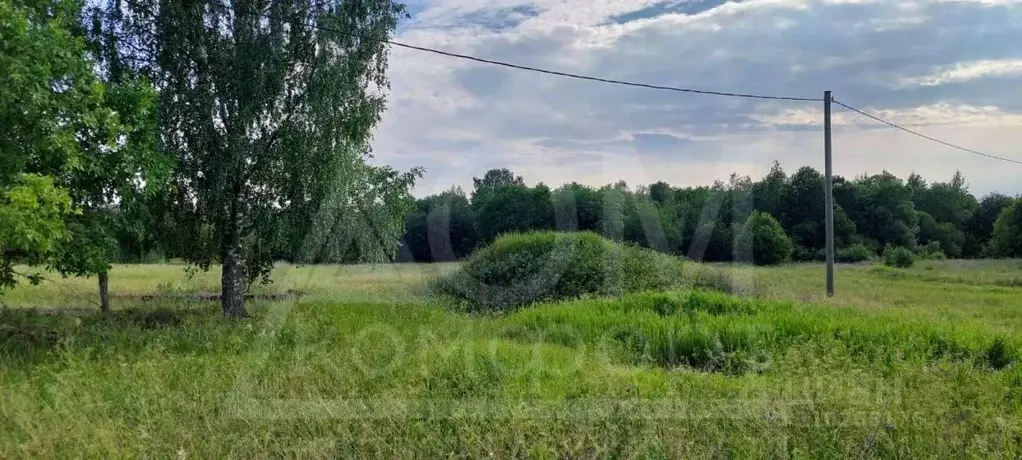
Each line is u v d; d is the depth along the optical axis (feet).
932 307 43.21
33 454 15.10
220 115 43.04
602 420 16.49
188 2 41.63
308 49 45.39
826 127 53.72
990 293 55.62
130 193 34.37
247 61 41.93
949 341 27.58
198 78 42.22
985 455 14.74
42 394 19.93
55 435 15.56
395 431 16.37
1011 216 118.52
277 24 43.16
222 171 41.93
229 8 43.21
